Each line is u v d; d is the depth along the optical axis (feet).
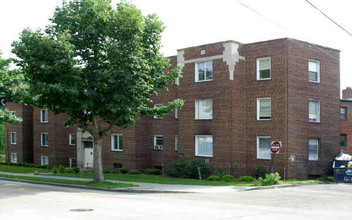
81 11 73.31
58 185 83.25
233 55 95.30
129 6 71.77
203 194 66.59
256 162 95.35
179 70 83.41
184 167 100.42
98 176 79.25
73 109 74.54
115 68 72.49
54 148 141.08
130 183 81.35
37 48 67.97
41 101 76.07
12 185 80.48
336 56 104.12
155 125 116.57
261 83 95.35
